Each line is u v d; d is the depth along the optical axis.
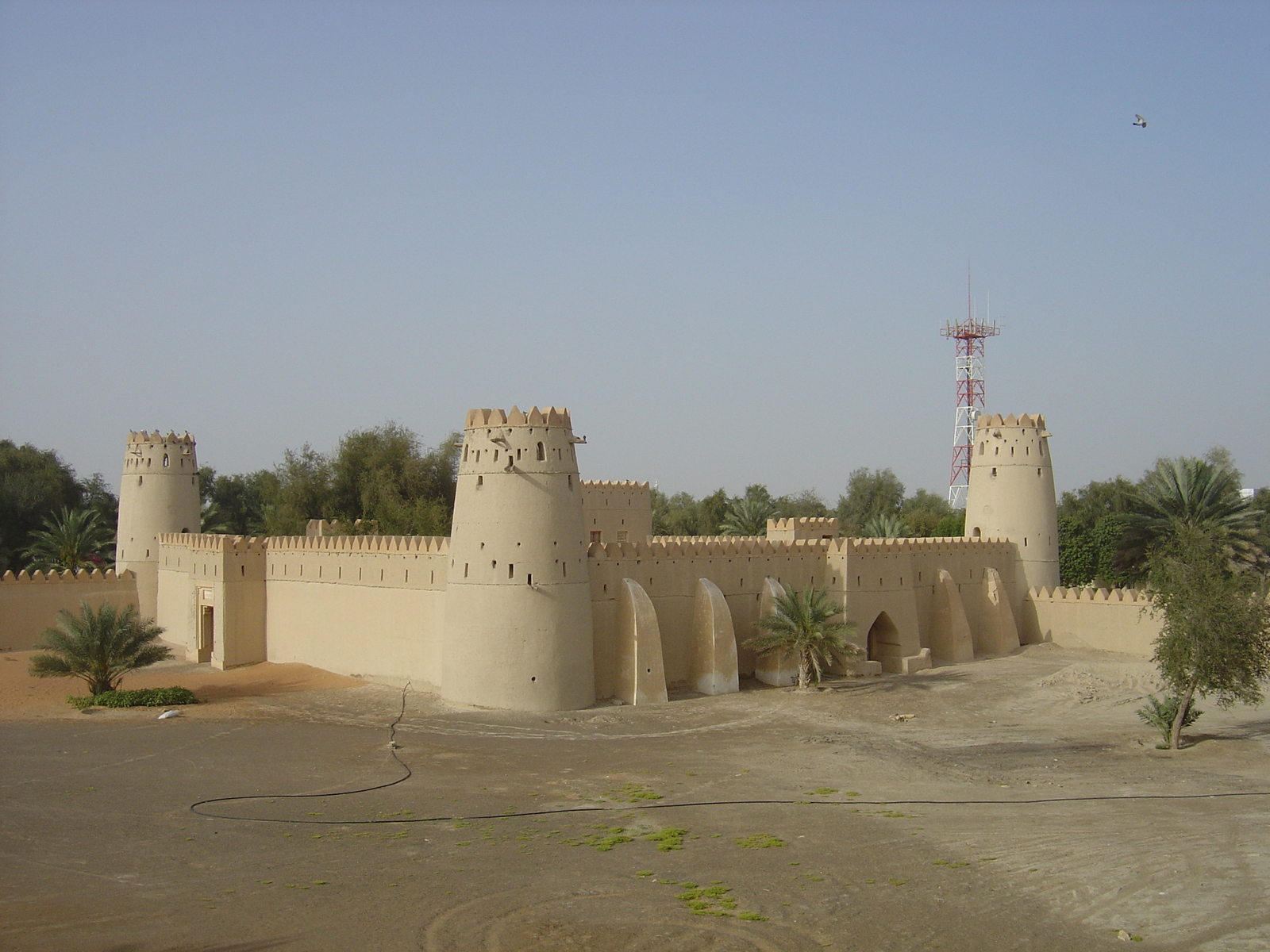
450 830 22.41
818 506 96.81
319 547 43.97
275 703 37.28
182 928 16.66
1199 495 52.31
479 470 36.88
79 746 30.28
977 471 55.94
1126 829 22.34
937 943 16.55
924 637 49.47
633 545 40.38
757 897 18.36
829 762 28.94
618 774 27.45
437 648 39.16
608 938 16.50
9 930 16.53
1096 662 46.94
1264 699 38.38
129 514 54.94
